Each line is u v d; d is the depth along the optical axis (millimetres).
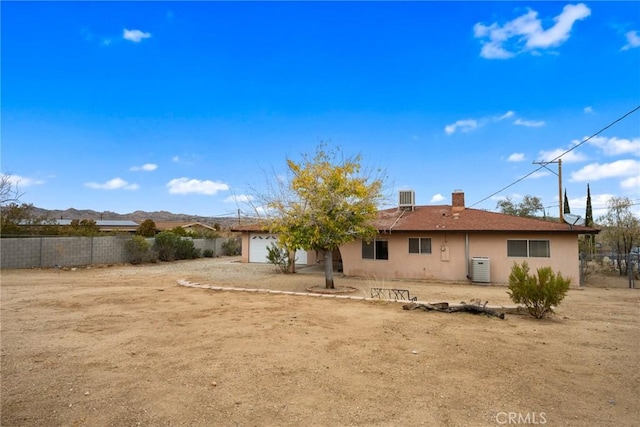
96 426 3723
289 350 6258
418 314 9375
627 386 4914
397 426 3797
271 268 22875
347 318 8852
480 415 4062
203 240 33250
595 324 8609
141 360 5719
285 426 3775
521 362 5777
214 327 7840
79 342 6668
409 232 18562
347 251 19500
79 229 28797
